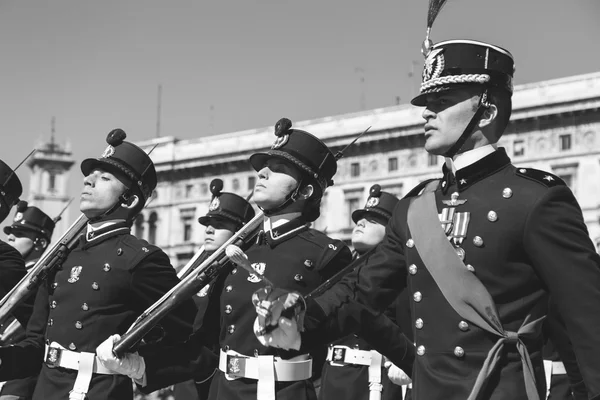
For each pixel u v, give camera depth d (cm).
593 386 425
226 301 671
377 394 941
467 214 461
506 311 449
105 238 755
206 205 5022
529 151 3972
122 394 718
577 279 436
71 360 722
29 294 763
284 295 449
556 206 447
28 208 1286
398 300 847
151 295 735
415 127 4247
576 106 3859
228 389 661
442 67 482
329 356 980
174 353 684
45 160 5219
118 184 764
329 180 720
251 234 685
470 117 479
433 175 4212
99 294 729
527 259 451
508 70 485
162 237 5147
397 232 494
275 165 698
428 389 456
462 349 451
